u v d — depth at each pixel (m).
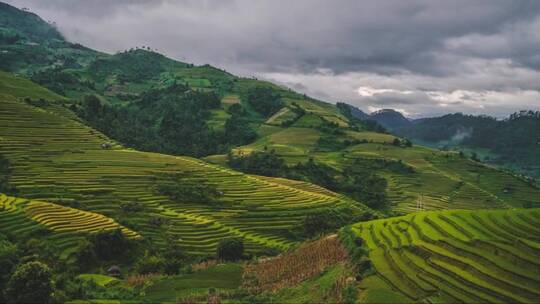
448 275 62.34
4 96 187.38
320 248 94.50
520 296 53.97
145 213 121.12
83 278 82.69
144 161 159.12
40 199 116.00
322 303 62.47
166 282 83.19
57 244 94.19
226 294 73.62
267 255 109.31
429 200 182.75
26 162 135.12
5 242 84.62
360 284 65.19
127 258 98.75
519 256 61.81
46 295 61.81
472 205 178.75
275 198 146.25
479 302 53.78
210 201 135.75
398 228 90.81
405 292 60.38
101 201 122.06
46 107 196.62
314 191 166.50
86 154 154.88
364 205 167.25
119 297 71.00
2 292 63.44
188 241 111.75
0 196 110.06
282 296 70.62
